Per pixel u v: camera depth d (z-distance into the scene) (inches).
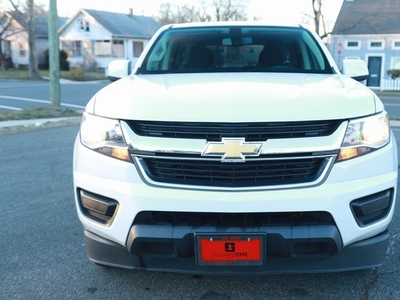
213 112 93.6
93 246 106.0
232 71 143.0
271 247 94.1
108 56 1646.2
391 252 131.0
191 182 94.4
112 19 1695.4
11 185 207.3
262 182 93.4
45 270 124.4
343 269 100.7
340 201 93.7
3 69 1626.5
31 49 1242.6
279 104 95.3
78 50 1691.7
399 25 1155.9
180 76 131.2
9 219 163.6
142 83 118.5
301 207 92.4
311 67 146.9
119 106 100.5
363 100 102.0
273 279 117.5
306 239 92.7
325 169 93.8
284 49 155.9
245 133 92.8
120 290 113.4
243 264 94.4
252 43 157.8
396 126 401.7
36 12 1370.6
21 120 446.3
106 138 100.2
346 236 95.6
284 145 92.7
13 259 131.3
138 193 95.0
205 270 99.5
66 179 217.8
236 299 108.7
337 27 1196.5
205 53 157.1
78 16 1659.7
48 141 321.7
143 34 1740.9
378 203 98.7
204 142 93.3
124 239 98.0
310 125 93.9
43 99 698.8
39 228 154.9
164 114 95.1
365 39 1179.9
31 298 110.3
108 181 99.0
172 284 115.9
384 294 109.3
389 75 1139.9
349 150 95.1
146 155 95.5
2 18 1576.0
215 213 93.7
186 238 94.3
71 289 114.3
